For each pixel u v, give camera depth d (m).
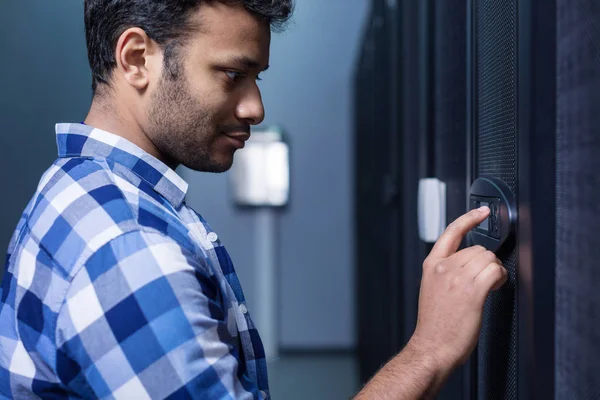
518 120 0.67
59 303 0.61
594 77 0.56
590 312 0.56
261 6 0.68
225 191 4.36
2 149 2.07
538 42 0.63
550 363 0.64
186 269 0.61
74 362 0.60
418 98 1.54
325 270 4.39
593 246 0.56
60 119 2.61
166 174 0.74
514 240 0.73
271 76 4.31
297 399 3.53
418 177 1.53
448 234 0.78
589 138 0.56
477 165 0.95
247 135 0.76
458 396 1.10
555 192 0.63
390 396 0.66
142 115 0.72
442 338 0.71
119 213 0.62
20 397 0.66
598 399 0.55
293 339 4.42
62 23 2.64
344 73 4.32
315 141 4.35
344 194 4.37
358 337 4.05
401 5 1.70
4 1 2.08
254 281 4.39
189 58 0.68
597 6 0.55
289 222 4.38
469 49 0.97
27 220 0.71
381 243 2.36
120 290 0.59
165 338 0.58
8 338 0.66
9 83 2.12
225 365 0.62
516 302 0.70
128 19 0.68
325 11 4.29
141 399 0.58
